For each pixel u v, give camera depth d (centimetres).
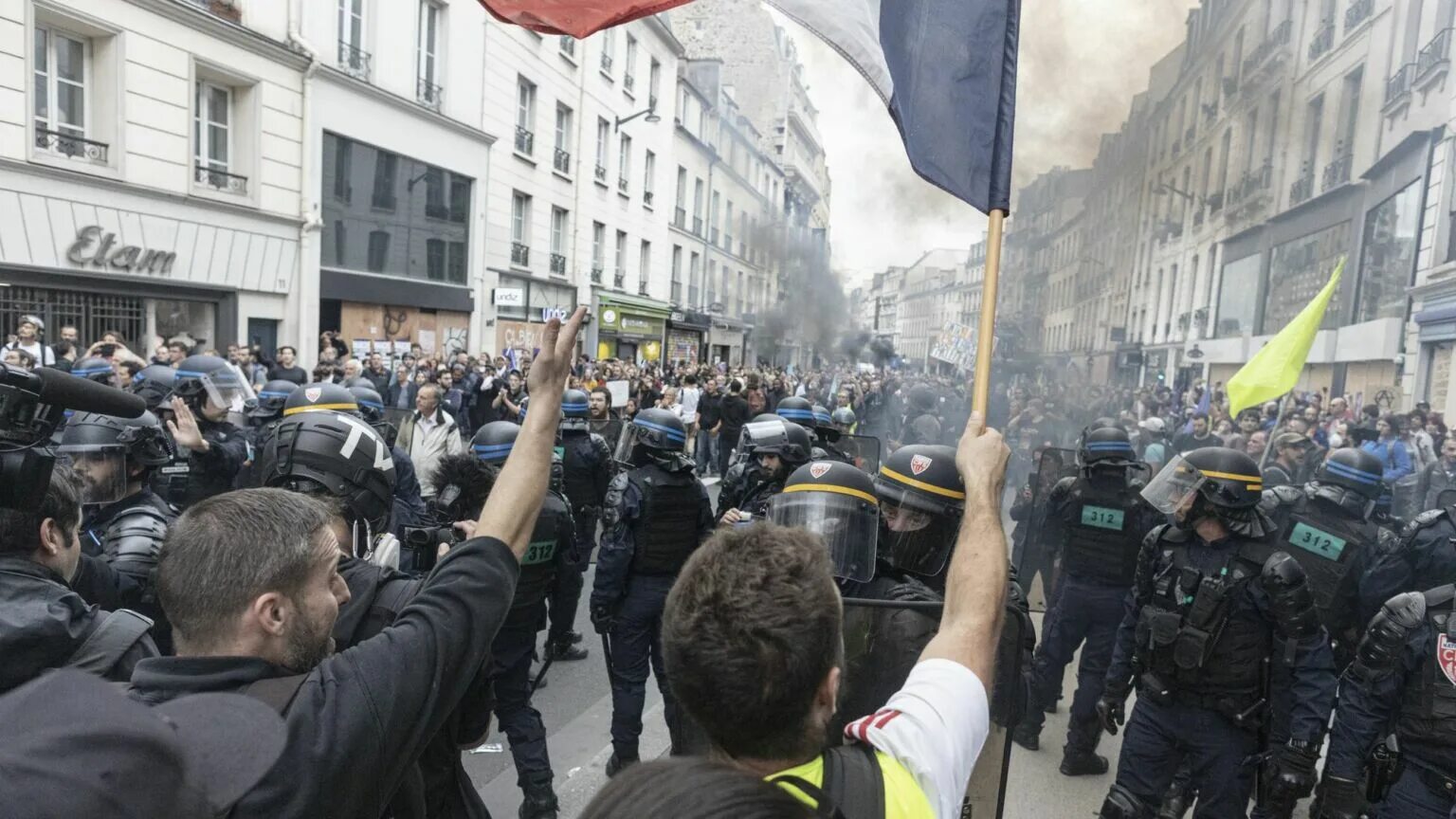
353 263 1659
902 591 269
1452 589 258
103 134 1181
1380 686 265
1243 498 292
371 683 127
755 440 477
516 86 2128
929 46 246
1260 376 637
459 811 221
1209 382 2281
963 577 143
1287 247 1894
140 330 1255
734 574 115
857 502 277
